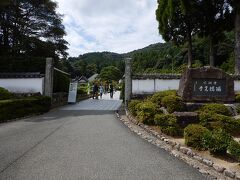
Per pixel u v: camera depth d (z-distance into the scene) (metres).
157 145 9.40
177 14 27.30
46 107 18.34
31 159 7.48
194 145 8.70
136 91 18.80
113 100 28.44
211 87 14.81
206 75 14.85
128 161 7.52
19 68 21.73
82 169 6.76
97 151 8.40
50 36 30.55
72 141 9.63
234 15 25.34
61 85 23.72
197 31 28.84
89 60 132.38
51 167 6.86
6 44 28.44
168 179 6.30
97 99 29.91
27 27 29.27
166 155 8.22
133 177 6.34
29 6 29.84
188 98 14.66
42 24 30.00
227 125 11.00
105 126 12.76
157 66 68.62
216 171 7.07
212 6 26.33
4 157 7.64
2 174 6.32
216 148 8.02
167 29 28.61
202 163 7.63
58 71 23.27
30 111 16.48
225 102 14.84
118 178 6.25
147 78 18.77
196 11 26.06
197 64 45.53
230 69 39.44
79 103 24.80
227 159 7.94
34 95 19.19
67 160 7.45
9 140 9.73
